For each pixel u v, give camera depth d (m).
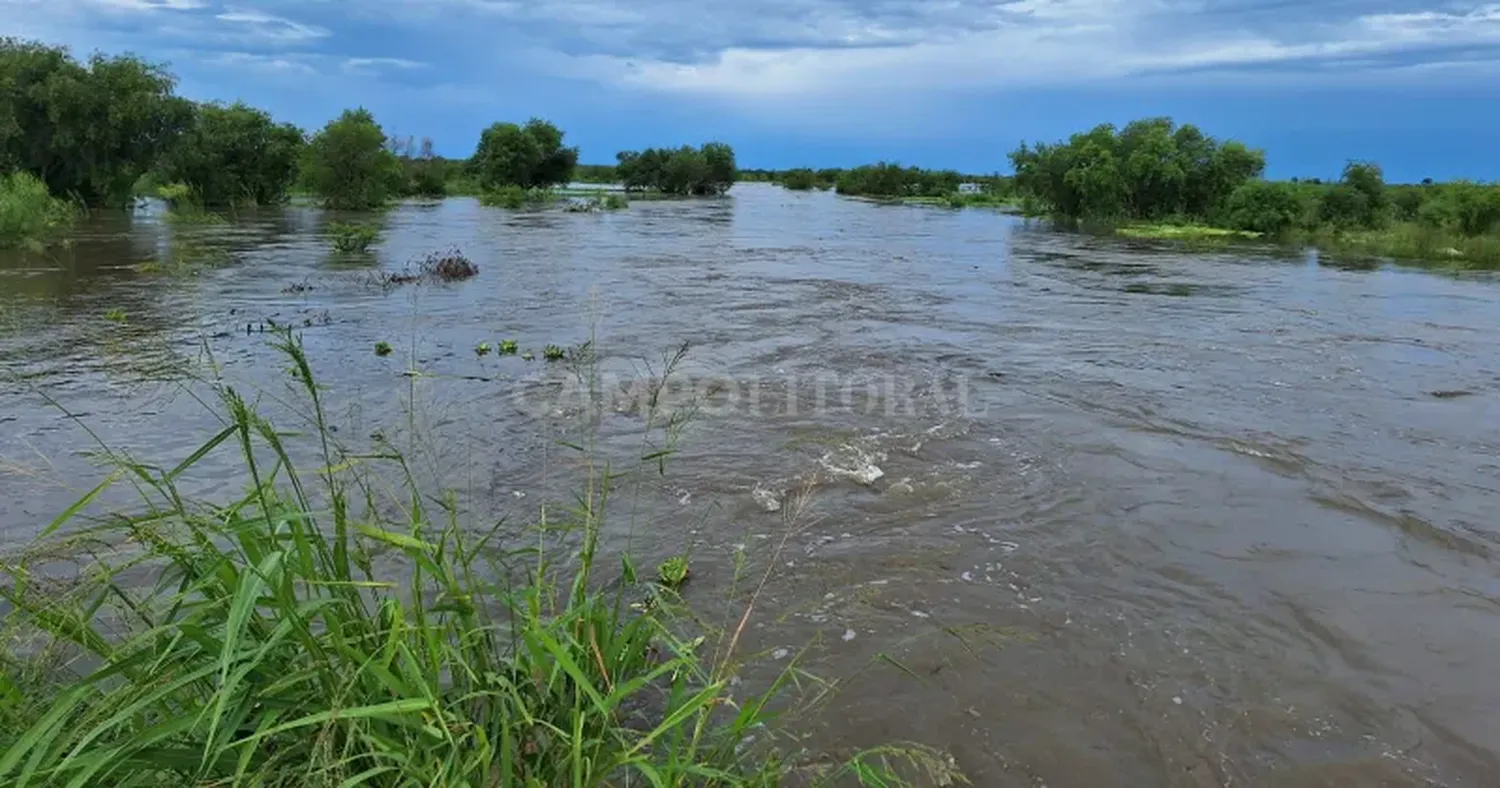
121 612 2.42
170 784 1.92
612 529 4.91
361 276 15.29
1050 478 5.91
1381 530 5.15
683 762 2.31
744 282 15.62
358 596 2.30
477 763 2.03
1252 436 6.90
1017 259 20.78
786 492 5.55
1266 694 3.56
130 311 11.38
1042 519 5.24
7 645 2.31
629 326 11.20
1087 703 3.47
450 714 2.02
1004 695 3.50
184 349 9.02
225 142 33.69
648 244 22.80
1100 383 8.59
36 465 5.52
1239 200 29.06
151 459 5.71
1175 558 4.76
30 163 27.06
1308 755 3.21
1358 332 11.56
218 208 33.41
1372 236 24.72
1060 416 7.37
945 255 21.50
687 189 58.34
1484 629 4.07
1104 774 3.08
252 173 35.06
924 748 3.08
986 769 3.08
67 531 4.29
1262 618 4.15
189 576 2.21
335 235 20.86
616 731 2.32
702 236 25.75
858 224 32.62
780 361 9.35
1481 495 5.71
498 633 3.03
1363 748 3.25
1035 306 13.52
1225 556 4.79
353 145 34.78
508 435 6.48
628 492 5.45
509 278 15.55
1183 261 20.75
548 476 5.66
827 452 6.31
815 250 22.05
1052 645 3.88
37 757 1.64
